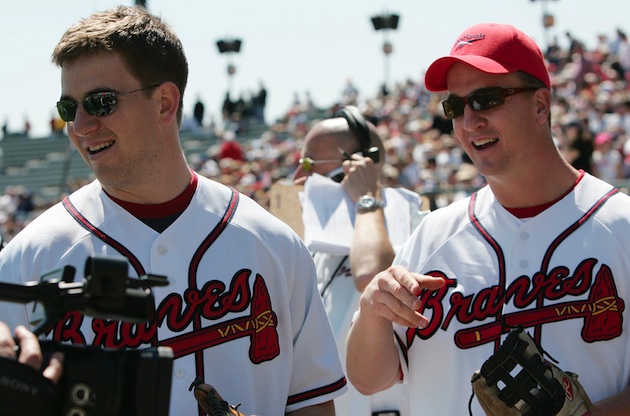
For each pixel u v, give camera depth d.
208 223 2.76
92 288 1.76
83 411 1.73
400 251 3.16
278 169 18.92
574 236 2.87
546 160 2.91
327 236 4.05
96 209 2.75
